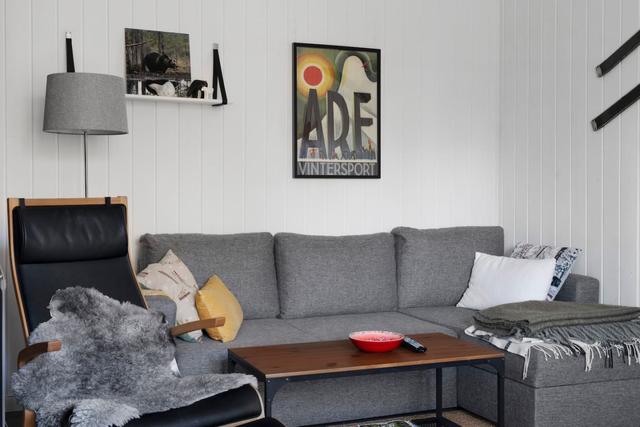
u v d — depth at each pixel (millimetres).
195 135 3984
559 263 3910
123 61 3799
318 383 3252
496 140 4770
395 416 3422
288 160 4211
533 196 4465
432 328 3584
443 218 4645
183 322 3145
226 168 4062
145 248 3721
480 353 2877
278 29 4168
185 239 3742
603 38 3912
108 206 3080
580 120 4078
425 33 4555
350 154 4352
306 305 3848
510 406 3119
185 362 3035
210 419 2371
